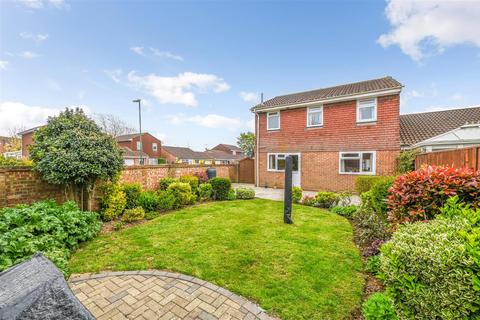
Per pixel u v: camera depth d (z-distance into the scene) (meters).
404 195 2.65
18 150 30.44
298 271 3.12
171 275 3.04
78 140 4.84
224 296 2.61
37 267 1.53
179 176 9.91
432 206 2.46
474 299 1.41
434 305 1.57
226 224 5.32
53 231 3.50
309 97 12.32
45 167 4.55
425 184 2.53
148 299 2.55
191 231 4.79
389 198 2.93
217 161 43.91
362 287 2.75
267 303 2.47
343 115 10.77
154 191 7.90
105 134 5.45
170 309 2.39
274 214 6.32
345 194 7.43
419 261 1.66
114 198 5.61
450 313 1.49
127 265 3.30
